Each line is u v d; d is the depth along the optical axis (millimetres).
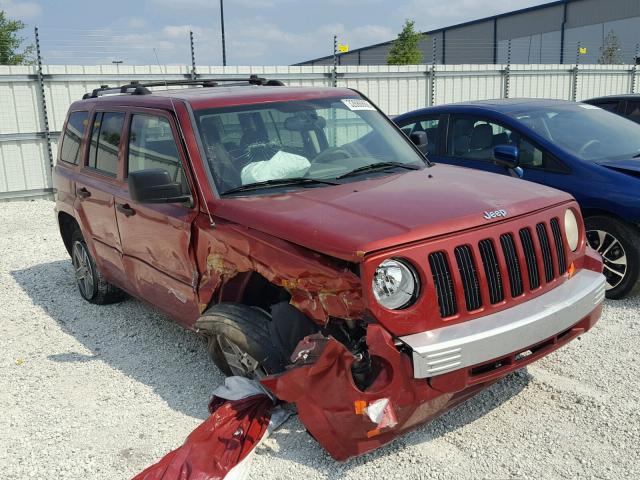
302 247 3285
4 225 11078
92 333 5496
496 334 3115
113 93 6488
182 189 4152
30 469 3465
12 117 14062
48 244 9203
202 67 15656
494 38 46531
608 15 37906
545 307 3402
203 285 3996
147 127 4680
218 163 4098
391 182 4055
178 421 3904
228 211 3779
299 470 3324
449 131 7051
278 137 4395
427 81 18562
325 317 3172
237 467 3227
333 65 17078
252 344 3574
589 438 3521
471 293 3248
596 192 5582
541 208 3686
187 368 4668
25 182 14398
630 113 9625
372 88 17781
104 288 6066
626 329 5008
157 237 4434
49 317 5969
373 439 3109
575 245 3959
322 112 4730
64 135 6383
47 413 4086
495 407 3895
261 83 5789
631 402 3881
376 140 4824
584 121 6621
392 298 3031
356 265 3035
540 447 3459
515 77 19984
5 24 25984
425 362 2973
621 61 34281
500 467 3293
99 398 4266
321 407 3102
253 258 3527
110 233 5219
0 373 4738
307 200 3715
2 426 3943
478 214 3357
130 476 3365
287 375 3168
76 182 5773
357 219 3305
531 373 4305
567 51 40469
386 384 2980
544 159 6051
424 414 3141
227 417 3445
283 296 3777
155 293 4707
